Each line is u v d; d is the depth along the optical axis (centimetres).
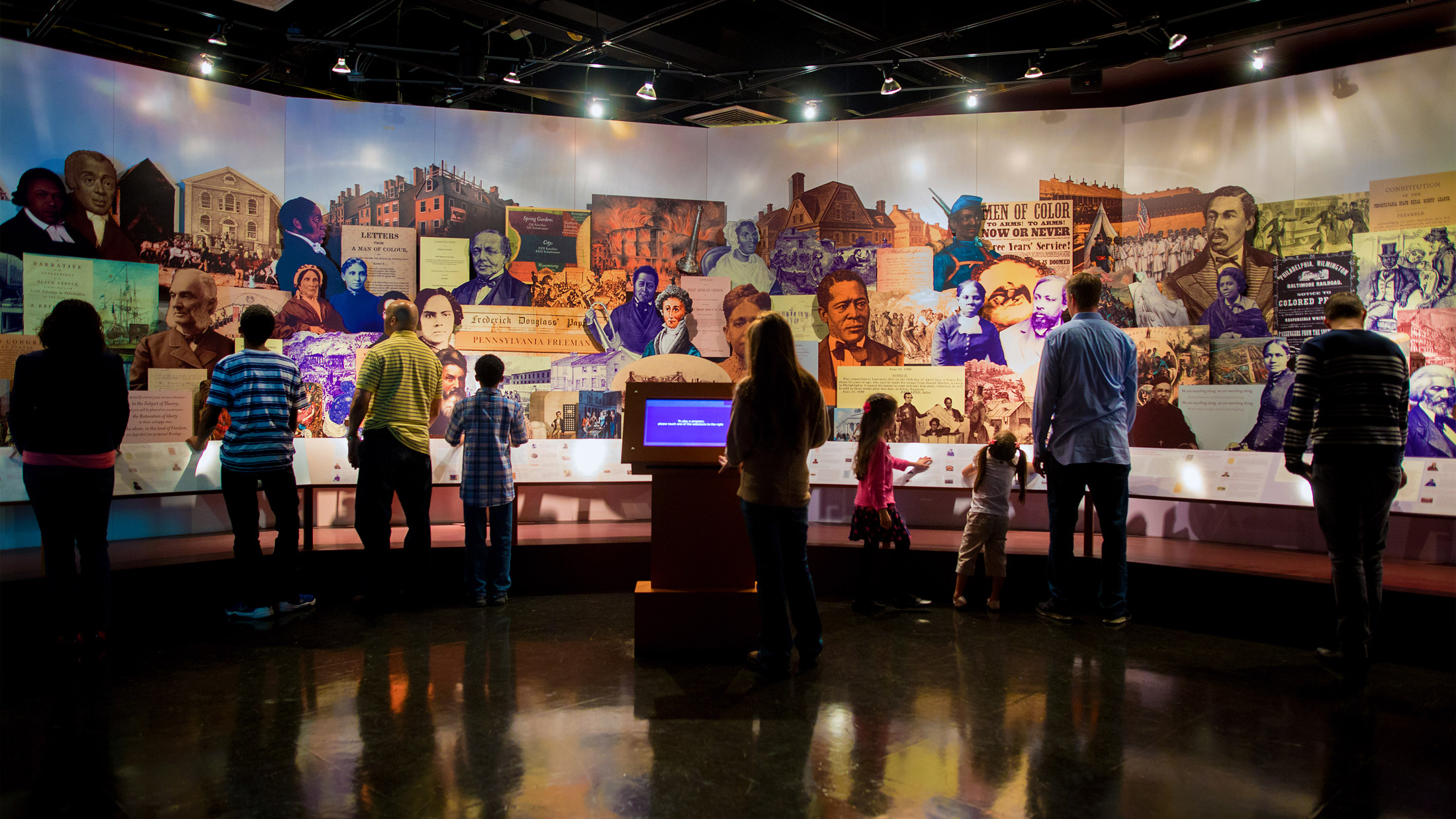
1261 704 313
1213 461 484
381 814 219
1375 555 351
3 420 439
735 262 592
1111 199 537
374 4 517
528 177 571
